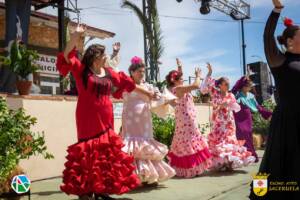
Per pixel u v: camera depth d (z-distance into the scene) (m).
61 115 6.70
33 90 7.30
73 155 4.36
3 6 11.41
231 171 7.19
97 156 4.32
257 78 15.46
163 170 5.50
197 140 6.72
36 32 13.62
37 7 11.86
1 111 4.34
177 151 6.70
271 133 3.47
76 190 4.26
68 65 4.36
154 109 5.74
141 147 5.33
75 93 7.64
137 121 5.44
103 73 4.64
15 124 4.34
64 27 11.45
